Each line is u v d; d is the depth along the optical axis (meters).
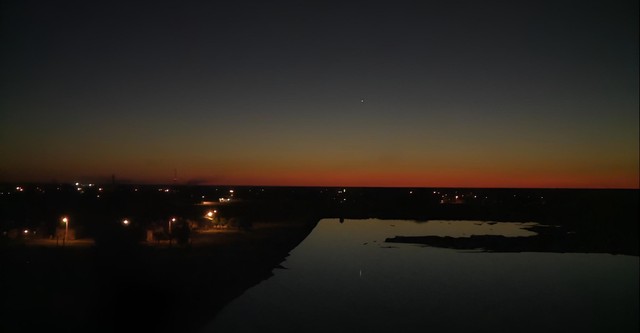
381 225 76.19
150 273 28.98
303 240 54.50
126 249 36.22
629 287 33.47
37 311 19.77
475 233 65.25
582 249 50.62
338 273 35.88
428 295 29.91
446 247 51.06
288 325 22.44
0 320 18.34
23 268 27.44
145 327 19.30
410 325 23.56
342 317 24.30
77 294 22.81
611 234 61.81
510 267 40.69
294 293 28.70
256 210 84.50
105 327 18.72
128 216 55.41
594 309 27.55
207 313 22.66
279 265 37.47
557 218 86.44
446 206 109.12
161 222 45.53
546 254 47.75
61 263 29.52
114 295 23.41
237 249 41.88
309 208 100.69
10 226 42.41
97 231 41.41
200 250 39.53
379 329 22.75
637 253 48.62
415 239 56.75
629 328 24.09
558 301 29.28
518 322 24.83
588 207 105.00
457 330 23.19
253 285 29.91
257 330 21.33
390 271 37.53
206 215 60.50
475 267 40.31
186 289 26.36
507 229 70.69
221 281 29.20
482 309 27.06
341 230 67.94
